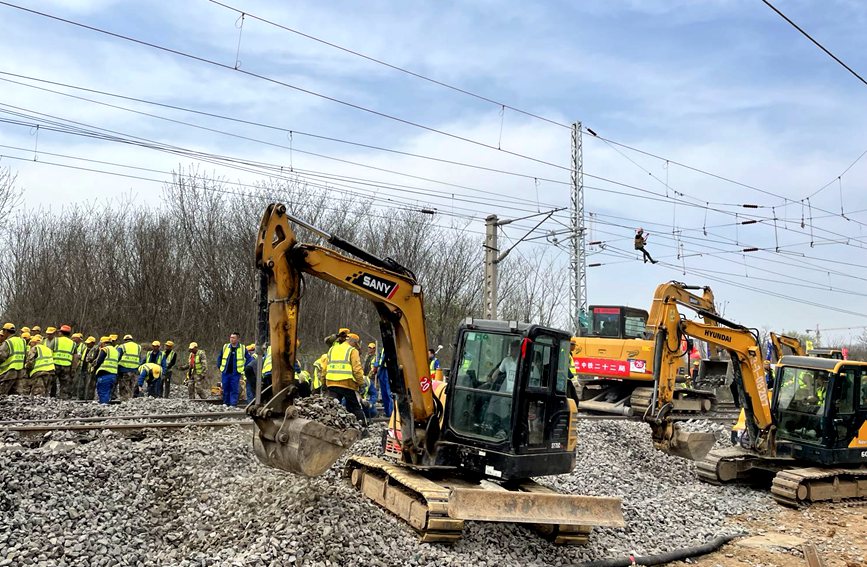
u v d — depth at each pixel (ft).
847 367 42.68
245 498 26.21
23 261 104.32
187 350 101.76
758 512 38.50
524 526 28.91
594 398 67.51
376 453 37.17
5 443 31.73
